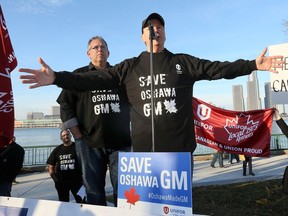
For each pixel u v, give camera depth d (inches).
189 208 78.0
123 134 147.4
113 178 147.3
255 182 371.2
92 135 146.3
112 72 123.0
